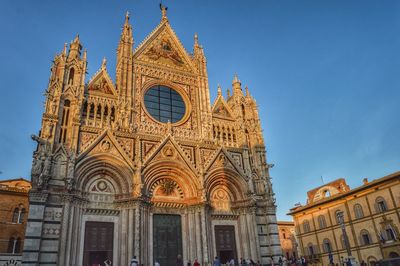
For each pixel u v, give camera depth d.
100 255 34.44
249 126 50.69
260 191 45.94
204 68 52.03
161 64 48.84
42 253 30.92
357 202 63.88
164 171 40.94
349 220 64.81
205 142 45.50
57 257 30.98
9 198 53.53
